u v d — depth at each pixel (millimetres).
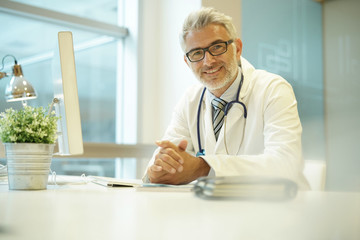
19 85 1297
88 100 3076
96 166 2973
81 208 535
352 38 3449
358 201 579
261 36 3186
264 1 3234
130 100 3188
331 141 3436
